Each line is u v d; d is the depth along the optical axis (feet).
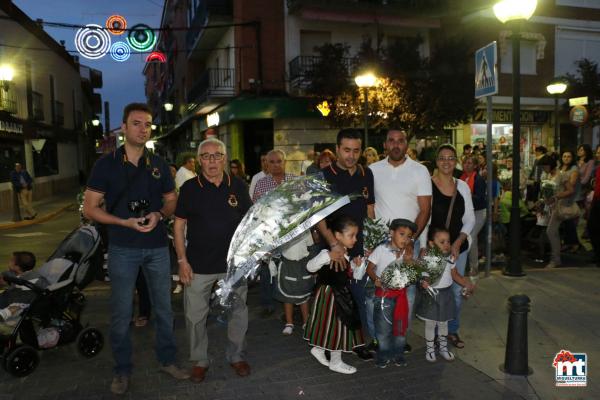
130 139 12.17
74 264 15.07
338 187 14.26
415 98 50.83
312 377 13.24
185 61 89.30
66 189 95.81
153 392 12.49
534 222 28.68
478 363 13.82
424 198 14.49
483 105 61.98
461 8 59.77
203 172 12.85
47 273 14.60
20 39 70.03
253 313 19.04
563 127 69.26
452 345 15.06
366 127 39.63
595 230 25.11
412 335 16.15
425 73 51.88
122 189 12.18
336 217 13.14
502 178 29.22
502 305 18.45
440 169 14.90
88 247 15.48
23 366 13.52
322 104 51.47
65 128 96.99
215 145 12.62
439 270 12.81
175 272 24.40
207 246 12.67
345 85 50.24
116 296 12.28
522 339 13.03
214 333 16.71
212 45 70.38
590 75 62.80
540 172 35.94
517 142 22.22
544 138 67.36
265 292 18.40
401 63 51.31
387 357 13.74
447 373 13.26
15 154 67.56
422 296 13.80
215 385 12.84
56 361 14.58
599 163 30.22
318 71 51.37
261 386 12.75
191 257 12.80
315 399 12.01
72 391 12.62
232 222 12.81
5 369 13.30
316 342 13.19
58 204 67.36
